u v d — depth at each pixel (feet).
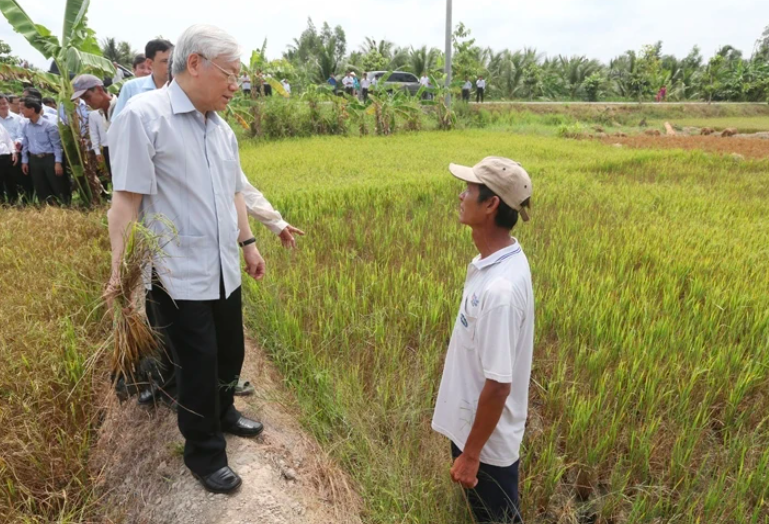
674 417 10.30
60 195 26.17
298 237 19.45
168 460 8.89
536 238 19.83
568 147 50.85
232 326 8.48
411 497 8.59
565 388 10.95
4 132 26.78
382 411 10.12
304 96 62.90
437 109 73.05
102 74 29.99
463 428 7.32
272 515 7.98
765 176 35.06
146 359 8.79
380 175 32.45
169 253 7.41
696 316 13.37
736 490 8.54
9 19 23.93
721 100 133.59
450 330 12.73
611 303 13.73
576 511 8.70
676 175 35.53
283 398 10.87
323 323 12.99
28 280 13.92
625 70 129.80
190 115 7.44
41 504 8.28
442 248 18.44
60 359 10.44
